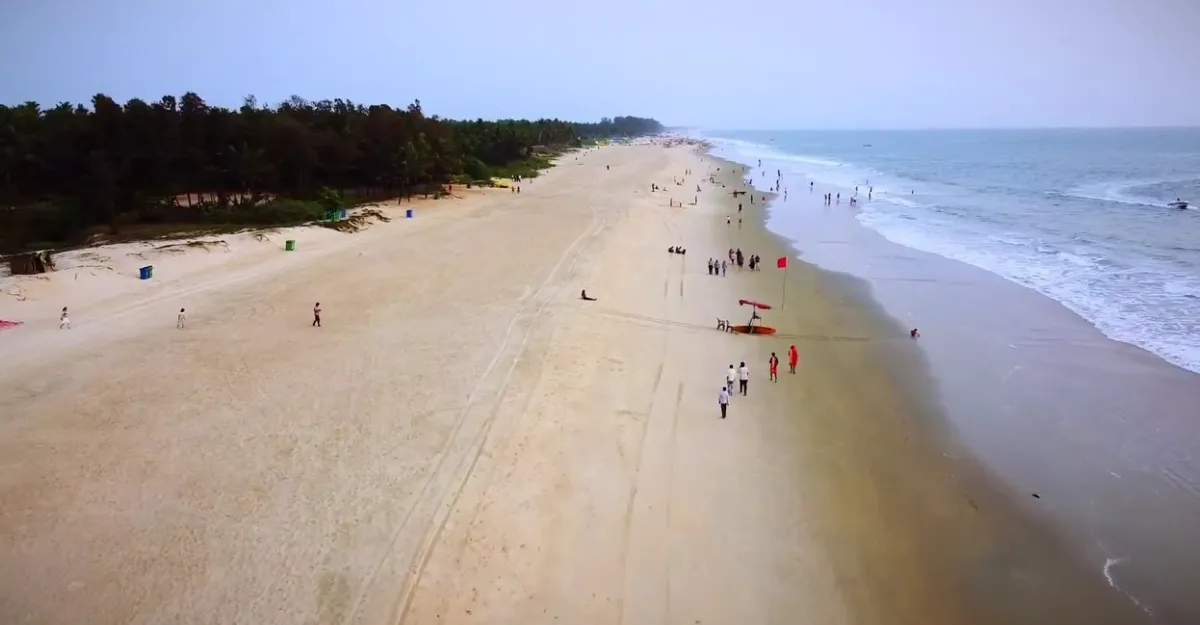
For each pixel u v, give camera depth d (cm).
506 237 5431
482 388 2555
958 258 5100
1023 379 2867
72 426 2245
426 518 1781
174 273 4081
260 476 1966
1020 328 3491
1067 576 1706
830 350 3186
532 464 2062
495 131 12056
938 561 1750
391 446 2133
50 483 1922
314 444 2144
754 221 6869
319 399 2461
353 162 7269
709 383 2758
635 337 3216
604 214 6712
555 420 2341
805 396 2680
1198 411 2561
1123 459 2252
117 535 1705
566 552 1698
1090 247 5341
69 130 5278
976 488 2078
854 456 2244
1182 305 3762
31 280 3572
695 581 1634
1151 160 15138
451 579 1579
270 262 4497
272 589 1530
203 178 5941
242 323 3294
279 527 1738
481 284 4012
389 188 7869
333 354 2898
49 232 4884
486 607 1509
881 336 3384
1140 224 6362
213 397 2473
